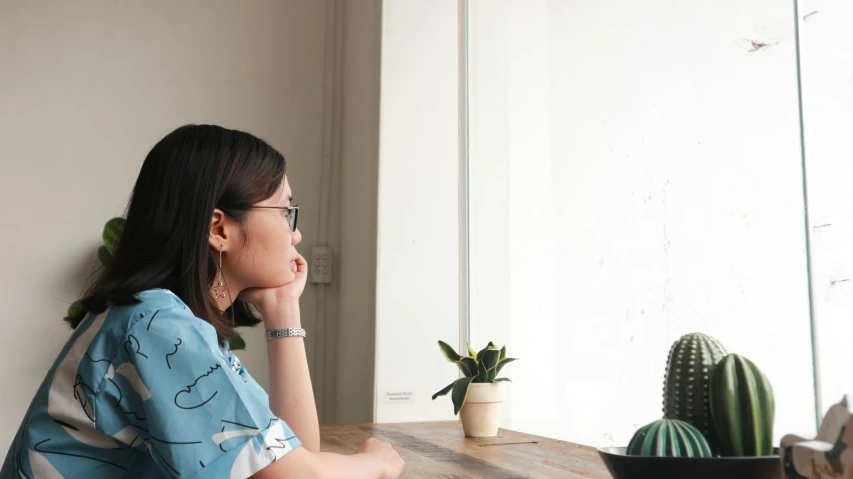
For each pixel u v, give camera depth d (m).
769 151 1.26
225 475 0.87
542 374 1.94
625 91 1.65
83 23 2.84
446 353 1.91
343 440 1.79
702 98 1.42
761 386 0.74
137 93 2.87
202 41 2.97
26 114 2.75
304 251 2.99
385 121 2.52
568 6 1.91
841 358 1.11
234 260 1.12
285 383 1.34
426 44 2.58
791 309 1.21
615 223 1.67
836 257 1.13
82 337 0.96
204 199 1.05
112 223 2.58
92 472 0.92
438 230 2.53
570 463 1.42
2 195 2.69
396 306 2.46
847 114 1.11
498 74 2.29
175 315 0.94
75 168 2.78
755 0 1.30
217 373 0.91
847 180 1.11
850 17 1.11
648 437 0.74
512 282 2.14
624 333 1.62
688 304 1.44
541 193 2.00
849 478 0.49
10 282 2.67
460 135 2.56
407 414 2.44
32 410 0.96
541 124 2.01
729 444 0.74
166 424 0.87
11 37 2.76
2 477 1.00
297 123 3.04
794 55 1.22
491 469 1.36
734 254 1.33
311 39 3.09
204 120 2.94
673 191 1.49
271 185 1.14
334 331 2.97
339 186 3.04
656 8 1.55
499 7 2.31
